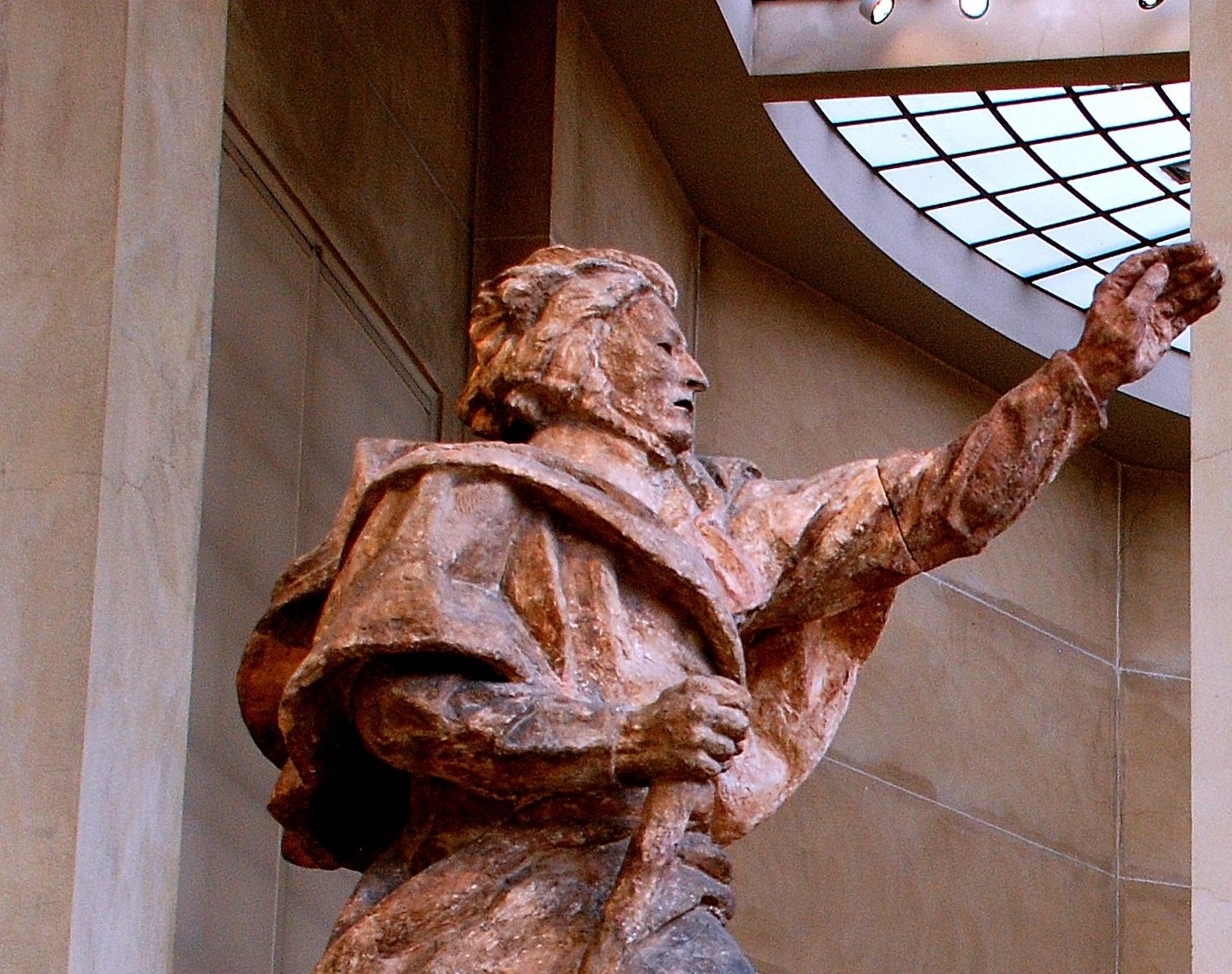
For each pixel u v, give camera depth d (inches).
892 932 438.6
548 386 219.6
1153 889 493.7
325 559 219.5
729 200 443.2
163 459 243.3
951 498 221.0
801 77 413.4
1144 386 506.9
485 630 199.3
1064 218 470.9
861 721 446.0
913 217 466.9
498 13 393.7
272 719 226.2
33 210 241.6
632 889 190.5
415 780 211.0
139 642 235.6
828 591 223.9
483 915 195.8
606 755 192.5
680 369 223.8
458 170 383.2
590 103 403.5
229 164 303.9
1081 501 512.1
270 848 310.5
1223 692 208.4
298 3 329.7
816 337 464.1
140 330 242.1
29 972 218.1
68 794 223.3
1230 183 224.5
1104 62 408.5
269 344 314.8
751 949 409.7
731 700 192.1
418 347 366.9
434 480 206.5
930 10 414.0
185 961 281.7
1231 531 212.7
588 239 399.2
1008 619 485.4
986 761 470.9
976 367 490.0
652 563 207.6
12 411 235.1
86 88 245.3
